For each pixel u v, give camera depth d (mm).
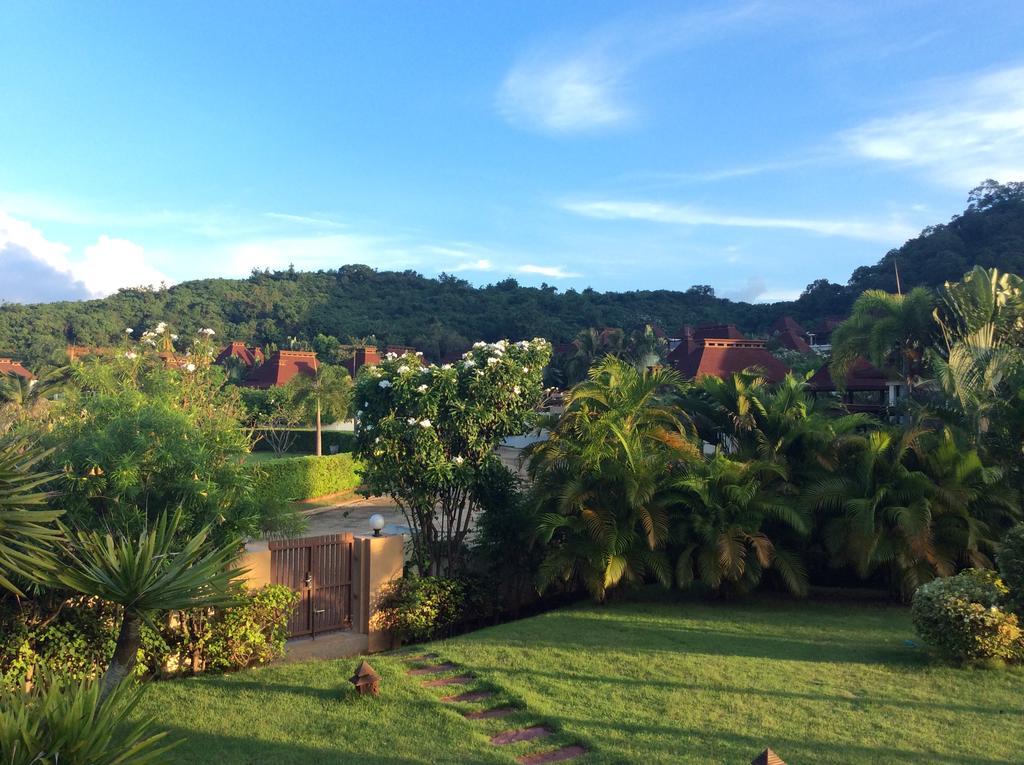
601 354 54969
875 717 7227
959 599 8914
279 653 9789
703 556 12102
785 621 11344
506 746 6547
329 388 40906
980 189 94938
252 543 11281
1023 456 13352
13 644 7641
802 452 14141
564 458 12273
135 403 8961
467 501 14602
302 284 122438
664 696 7816
